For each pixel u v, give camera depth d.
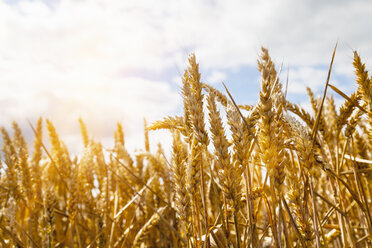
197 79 0.32
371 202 0.46
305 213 0.32
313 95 0.45
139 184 0.61
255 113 0.34
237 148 0.31
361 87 0.34
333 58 0.31
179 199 0.34
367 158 0.47
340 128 0.38
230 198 0.31
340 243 0.46
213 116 0.31
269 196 0.40
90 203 0.51
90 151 0.55
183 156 0.35
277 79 0.34
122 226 0.60
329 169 0.33
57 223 0.57
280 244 0.32
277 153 0.31
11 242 0.43
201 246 0.34
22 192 0.50
